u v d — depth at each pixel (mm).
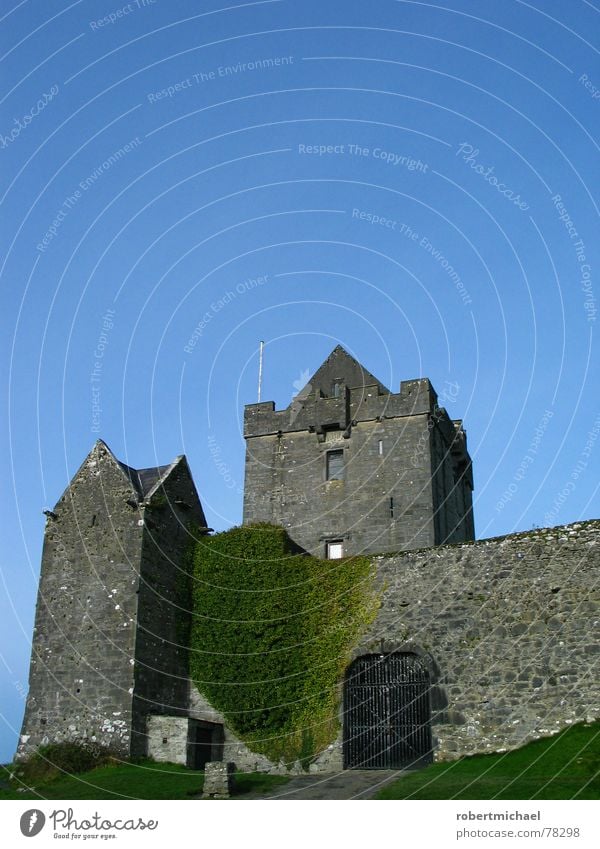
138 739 32219
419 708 31500
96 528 35781
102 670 33250
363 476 46406
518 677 30203
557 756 26891
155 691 33531
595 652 29453
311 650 33875
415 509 44781
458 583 32469
